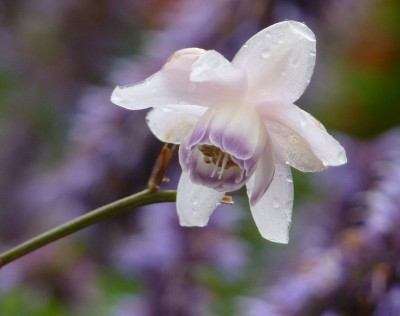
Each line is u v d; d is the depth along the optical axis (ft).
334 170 1.33
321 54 1.57
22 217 1.66
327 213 1.32
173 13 1.52
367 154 1.33
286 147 0.97
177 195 0.99
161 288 1.35
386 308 1.19
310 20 1.45
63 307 1.56
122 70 1.50
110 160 1.48
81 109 1.65
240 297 1.37
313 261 1.26
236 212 1.38
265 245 1.49
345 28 1.54
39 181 1.66
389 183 1.23
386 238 1.21
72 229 1.01
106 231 1.54
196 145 0.97
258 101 0.97
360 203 1.31
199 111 0.99
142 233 1.43
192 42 1.42
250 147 0.96
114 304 1.50
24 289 1.56
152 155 1.47
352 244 1.22
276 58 0.96
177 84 0.97
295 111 0.96
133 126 1.47
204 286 1.36
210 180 0.96
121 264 1.40
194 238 1.36
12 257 1.01
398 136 1.34
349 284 1.21
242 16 1.41
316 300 1.22
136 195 1.01
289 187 0.98
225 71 0.95
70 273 1.56
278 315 1.24
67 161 1.59
